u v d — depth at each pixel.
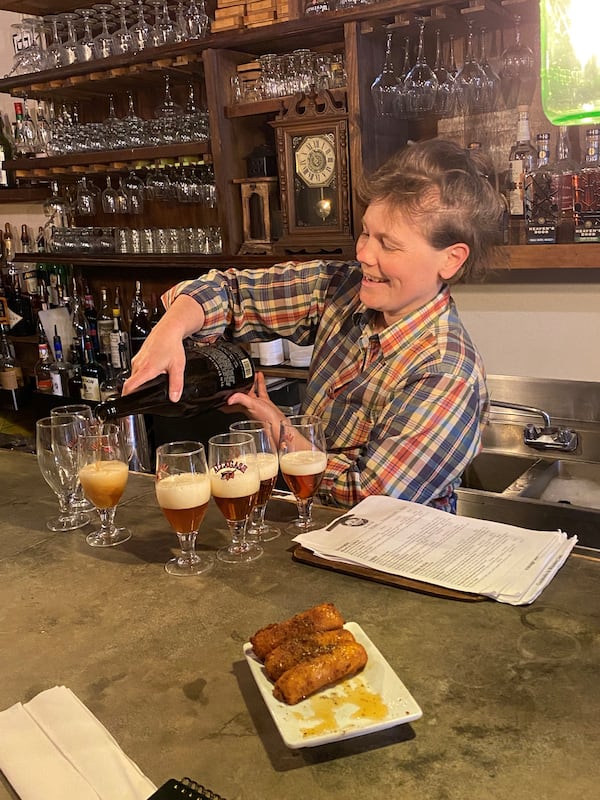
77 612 1.06
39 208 3.56
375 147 2.28
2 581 1.17
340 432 1.61
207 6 2.70
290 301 1.79
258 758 0.76
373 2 2.15
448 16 2.02
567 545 1.16
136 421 1.79
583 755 0.74
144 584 1.13
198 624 1.01
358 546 1.17
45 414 3.47
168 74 2.67
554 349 2.36
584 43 0.91
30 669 0.93
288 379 2.85
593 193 1.96
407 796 0.70
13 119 3.53
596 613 0.99
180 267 2.96
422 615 1.00
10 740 0.79
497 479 2.29
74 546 1.28
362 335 1.62
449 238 1.44
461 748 0.76
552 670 0.87
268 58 2.41
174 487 1.14
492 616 0.99
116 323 3.22
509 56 2.03
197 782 0.73
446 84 2.09
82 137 2.93
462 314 2.51
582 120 0.97
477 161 1.81
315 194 2.36
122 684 0.89
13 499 1.52
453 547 1.16
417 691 0.85
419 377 1.47
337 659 0.82
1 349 3.61
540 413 2.27
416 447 1.41
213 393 1.47
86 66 2.70
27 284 3.57
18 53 3.02
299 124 2.32
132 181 2.94
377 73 2.26
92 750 0.77
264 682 0.84
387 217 1.43
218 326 1.76
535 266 2.03
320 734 0.75
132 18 2.89
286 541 1.26
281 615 1.02
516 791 0.70
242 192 2.54
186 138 2.66
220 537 1.29
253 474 1.18
